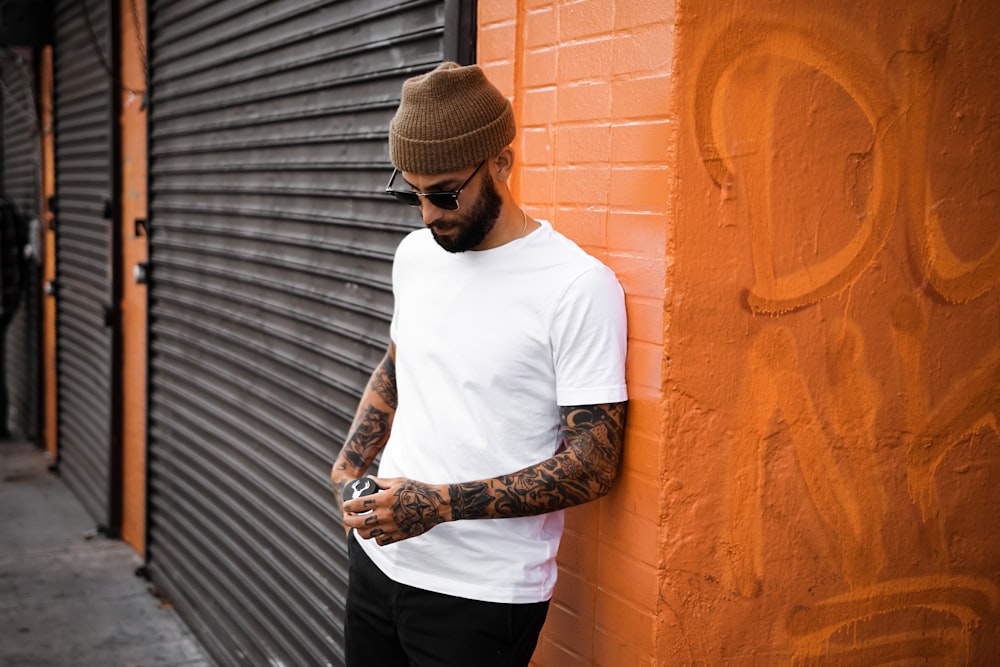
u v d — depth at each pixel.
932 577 2.36
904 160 2.18
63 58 7.12
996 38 2.24
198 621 4.59
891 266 2.20
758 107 2.01
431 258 2.20
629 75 2.06
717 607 2.11
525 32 2.40
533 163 2.38
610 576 2.19
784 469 2.14
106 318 5.96
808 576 2.20
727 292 2.03
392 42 3.01
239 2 4.12
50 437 8.14
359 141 3.27
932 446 2.31
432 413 2.12
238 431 4.28
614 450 2.01
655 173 2.00
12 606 4.91
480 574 2.04
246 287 4.22
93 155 6.47
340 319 3.46
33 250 8.19
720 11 1.96
